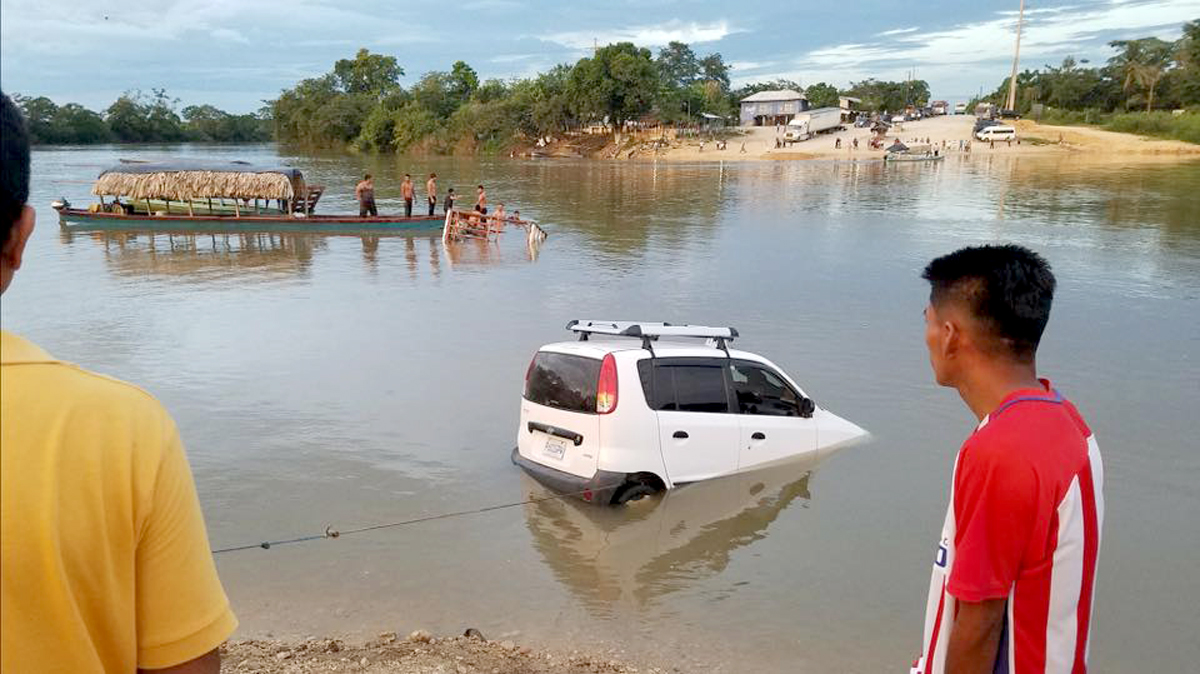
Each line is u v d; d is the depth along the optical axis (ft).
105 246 86.43
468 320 51.72
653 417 25.35
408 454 28.99
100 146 499.92
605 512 24.53
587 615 18.95
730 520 24.04
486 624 18.48
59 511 4.12
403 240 94.58
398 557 21.61
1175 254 81.15
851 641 17.95
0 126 4.47
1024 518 7.07
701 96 367.86
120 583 4.46
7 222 4.53
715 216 121.39
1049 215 118.21
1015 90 445.78
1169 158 272.10
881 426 32.40
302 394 35.83
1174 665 17.21
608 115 350.43
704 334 27.32
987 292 7.85
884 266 74.84
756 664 17.03
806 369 41.04
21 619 4.15
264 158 343.67
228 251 84.28
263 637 17.70
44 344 44.62
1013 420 7.37
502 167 269.64
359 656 15.92
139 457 4.43
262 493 25.61
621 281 67.26
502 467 27.94
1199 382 38.60
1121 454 29.50
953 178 197.06
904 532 23.34
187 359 41.65
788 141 338.34
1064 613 7.28
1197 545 22.59
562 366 26.13
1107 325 51.03
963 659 7.43
